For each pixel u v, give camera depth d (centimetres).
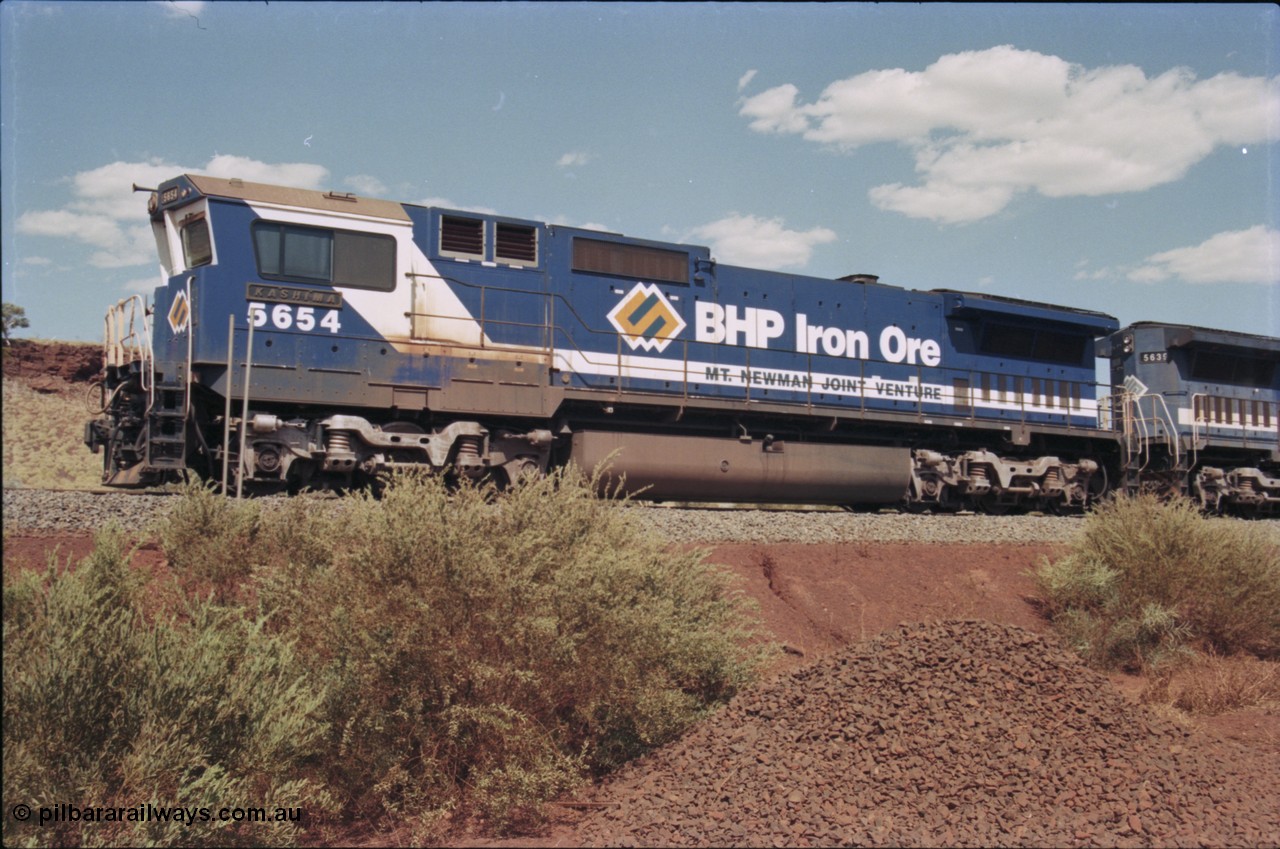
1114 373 2381
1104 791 630
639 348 1545
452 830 596
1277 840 589
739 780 622
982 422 1867
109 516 977
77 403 3581
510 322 1412
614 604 717
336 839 587
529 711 674
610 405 1498
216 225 1241
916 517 1502
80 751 513
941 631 798
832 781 614
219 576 794
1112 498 2053
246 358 1231
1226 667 1084
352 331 1299
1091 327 2067
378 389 1299
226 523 832
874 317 1809
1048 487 1956
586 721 719
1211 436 2294
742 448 1603
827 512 1444
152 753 516
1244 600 1234
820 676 748
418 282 1352
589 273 1510
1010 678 743
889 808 587
